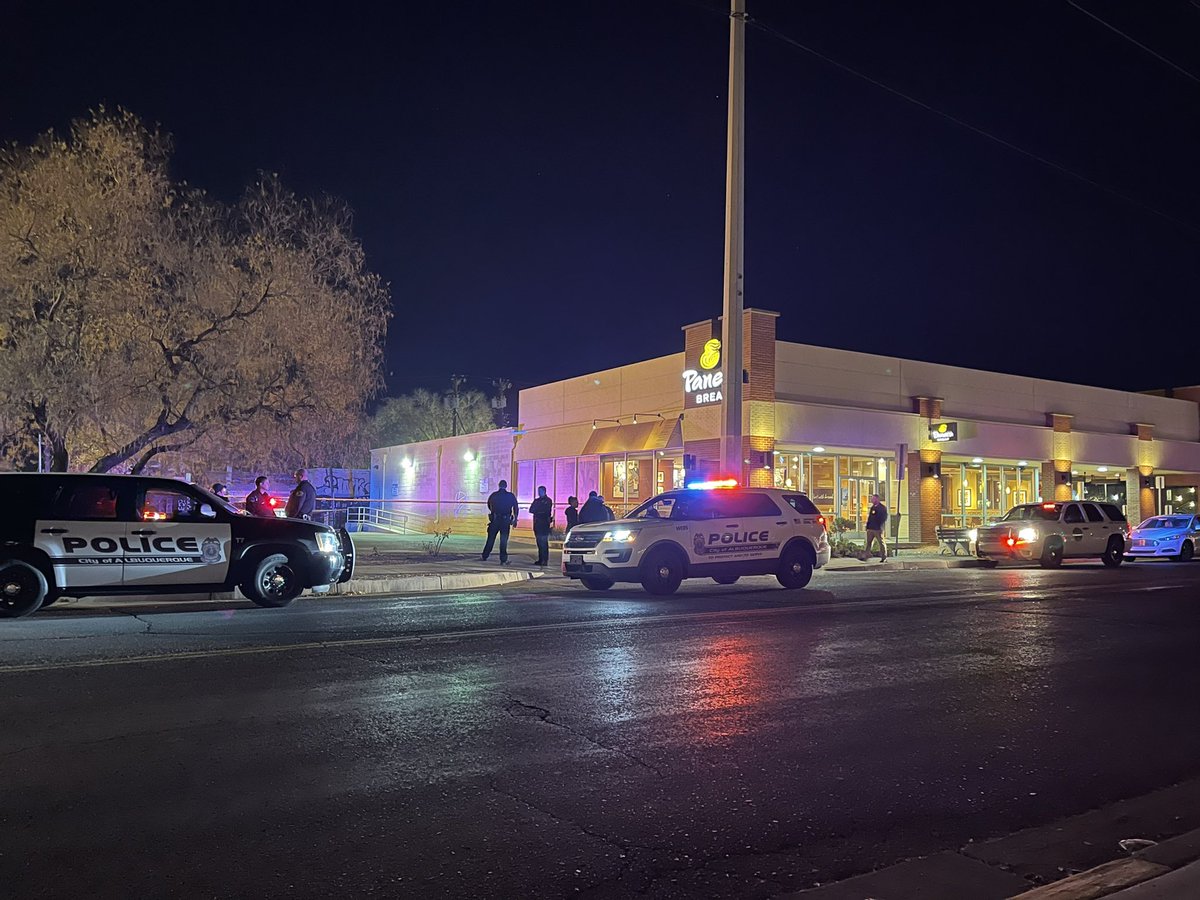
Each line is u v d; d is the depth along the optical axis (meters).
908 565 23.80
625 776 5.39
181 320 19.42
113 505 11.95
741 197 20.08
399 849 4.30
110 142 19.22
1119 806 5.07
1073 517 23.39
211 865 4.08
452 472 45.16
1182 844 4.43
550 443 36.97
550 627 10.70
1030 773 5.60
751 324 28.19
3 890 3.81
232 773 5.31
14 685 7.38
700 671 8.28
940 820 4.82
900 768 5.65
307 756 5.64
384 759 5.61
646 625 10.98
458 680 7.75
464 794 5.04
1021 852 4.43
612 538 15.02
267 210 20.53
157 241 19.42
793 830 4.64
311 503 17.05
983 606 13.34
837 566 23.30
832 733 6.37
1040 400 36.47
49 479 11.80
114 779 5.18
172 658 8.53
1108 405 39.00
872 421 30.83
